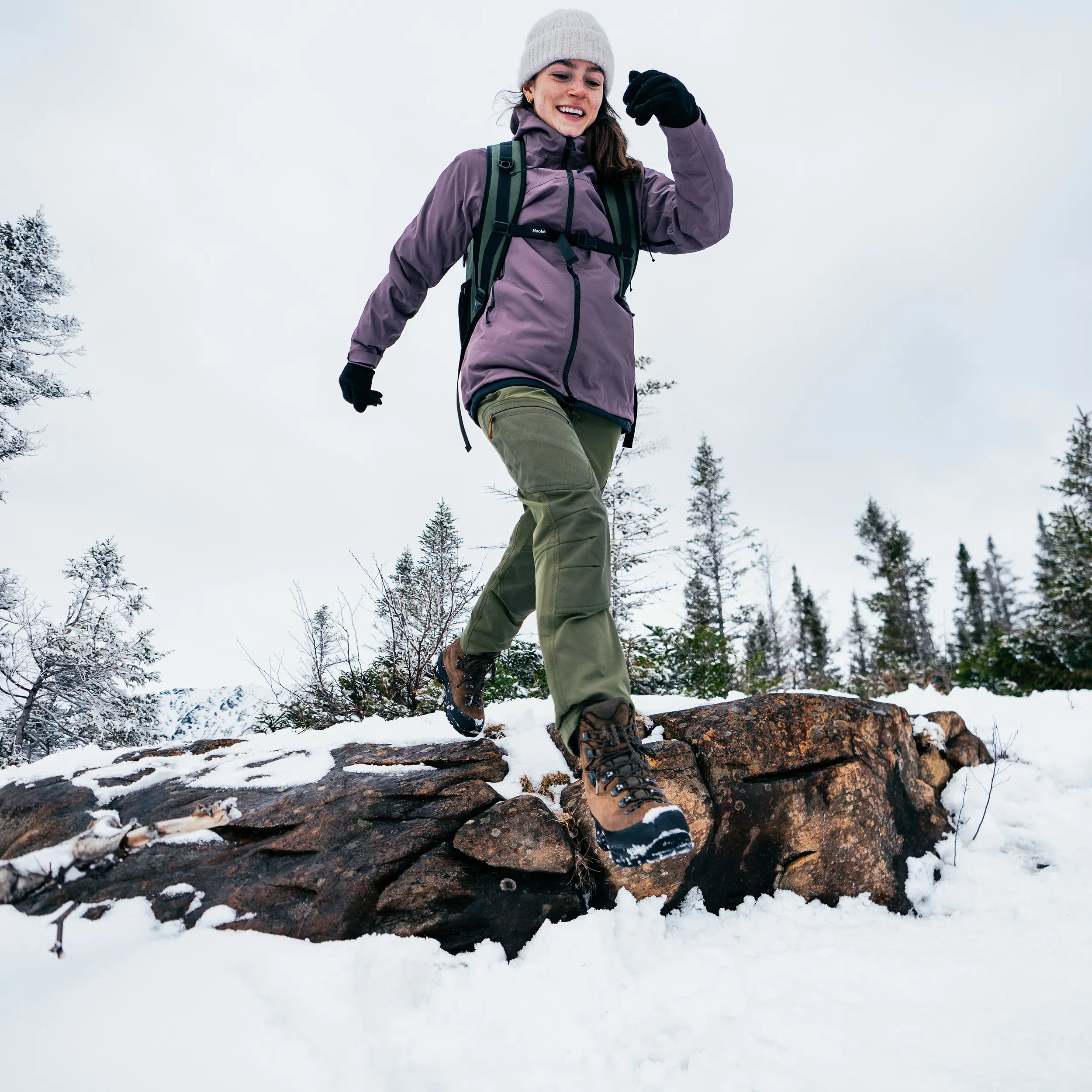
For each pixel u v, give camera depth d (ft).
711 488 95.71
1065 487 71.77
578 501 4.88
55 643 47.16
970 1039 4.24
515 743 7.66
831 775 7.02
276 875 5.75
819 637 105.40
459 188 5.99
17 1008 4.15
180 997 4.26
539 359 5.43
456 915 5.40
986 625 115.44
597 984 4.81
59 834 7.00
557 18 6.19
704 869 6.39
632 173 6.03
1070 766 8.47
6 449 51.29
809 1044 4.23
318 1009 4.36
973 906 6.54
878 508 110.93
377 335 6.54
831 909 6.47
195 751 8.86
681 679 25.21
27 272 54.44
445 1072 4.02
